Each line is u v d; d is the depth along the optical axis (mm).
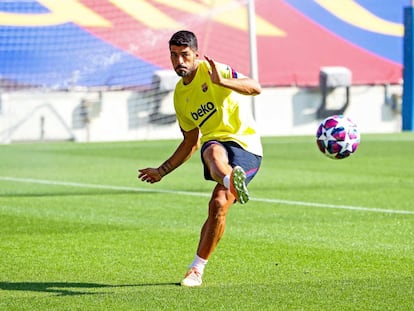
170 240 20453
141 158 41062
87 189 30172
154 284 15680
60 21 52062
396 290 14812
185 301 14078
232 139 15828
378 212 24750
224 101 15805
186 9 56375
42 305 13883
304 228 22141
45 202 27031
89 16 53031
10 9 51031
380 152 43000
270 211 25094
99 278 16266
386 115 57406
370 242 20078
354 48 60031
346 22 61156
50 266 17422
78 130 51406
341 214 24469
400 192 29047
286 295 14492
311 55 58750
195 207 25953
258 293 14672
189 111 16078
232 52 57031
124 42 53219
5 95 50156
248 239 20547
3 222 23109
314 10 61250
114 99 52031
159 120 53000
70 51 51750
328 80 55594
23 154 43031
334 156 18031
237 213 24734
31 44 51031
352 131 17969
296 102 55500
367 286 15188
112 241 20312
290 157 40906
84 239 20547
